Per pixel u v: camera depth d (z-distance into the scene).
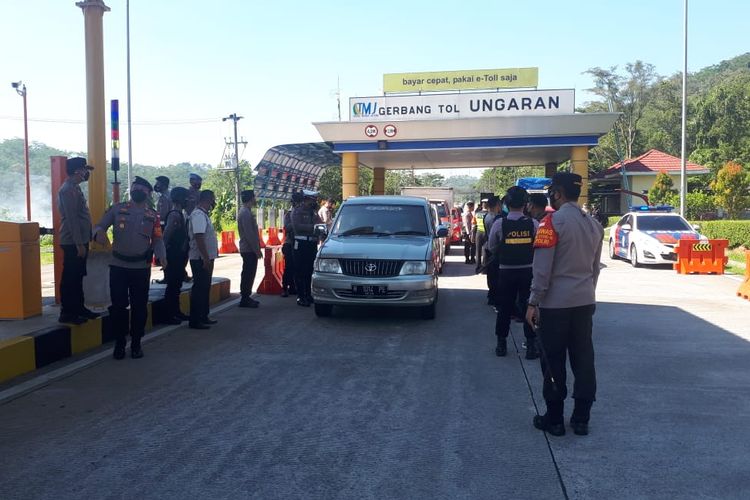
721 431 5.05
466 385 6.34
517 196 7.45
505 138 24.25
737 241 24.11
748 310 10.78
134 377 6.58
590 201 48.22
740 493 3.97
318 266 9.59
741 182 38.00
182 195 9.22
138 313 7.35
